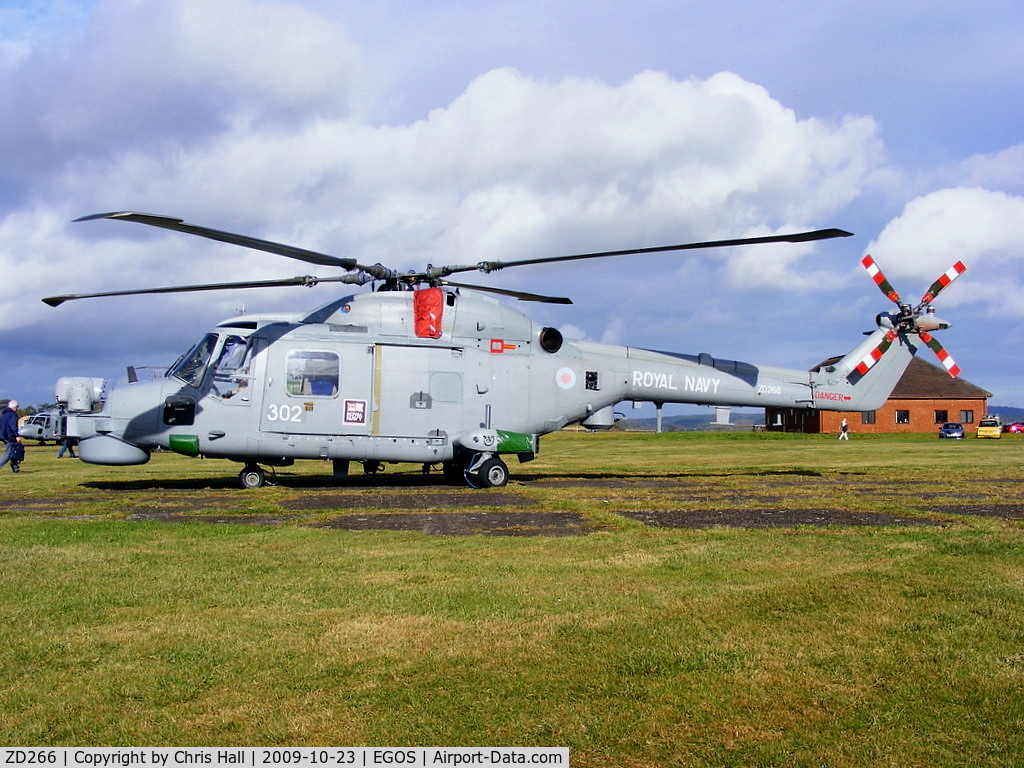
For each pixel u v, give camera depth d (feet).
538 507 39.99
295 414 50.21
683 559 26.37
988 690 15.25
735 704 14.87
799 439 163.63
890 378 64.80
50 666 16.80
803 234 41.73
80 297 47.42
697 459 88.99
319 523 35.12
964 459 84.79
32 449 128.47
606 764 12.84
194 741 13.64
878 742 13.35
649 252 45.39
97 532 31.63
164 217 36.88
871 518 36.24
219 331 50.65
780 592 21.89
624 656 17.17
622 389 58.08
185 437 49.21
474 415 52.90
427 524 34.86
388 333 51.93
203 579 23.72
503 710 14.70
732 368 61.46
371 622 19.56
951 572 23.91
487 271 49.98
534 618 19.84
